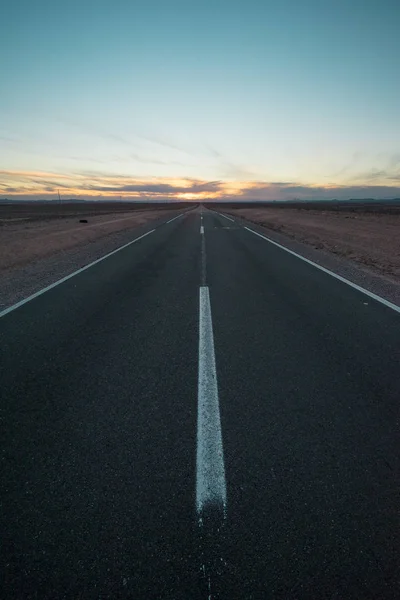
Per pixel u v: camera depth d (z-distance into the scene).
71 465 2.08
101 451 2.20
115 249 12.95
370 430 2.39
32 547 1.58
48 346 3.99
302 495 1.84
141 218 35.03
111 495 1.85
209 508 1.76
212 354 3.71
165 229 22.33
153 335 4.31
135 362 3.54
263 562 1.49
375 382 3.07
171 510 1.75
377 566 1.48
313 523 1.67
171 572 1.46
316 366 3.39
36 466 2.07
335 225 21.83
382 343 3.96
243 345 3.95
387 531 1.63
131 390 2.98
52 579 1.45
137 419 2.55
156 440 2.30
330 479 1.95
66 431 2.41
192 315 5.12
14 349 3.90
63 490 1.89
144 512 1.75
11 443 2.29
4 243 13.49
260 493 1.85
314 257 10.65
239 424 2.47
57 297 6.24
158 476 1.98
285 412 2.62
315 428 2.42
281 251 12.04
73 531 1.65
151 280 7.61
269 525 1.66
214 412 2.62
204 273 8.33
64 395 2.91
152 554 1.54
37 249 12.43
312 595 1.37
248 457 2.13
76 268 9.16
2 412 2.66
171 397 2.85
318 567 1.47
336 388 2.97
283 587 1.40
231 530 1.64
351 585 1.41
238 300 5.92
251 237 16.95
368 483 1.92
